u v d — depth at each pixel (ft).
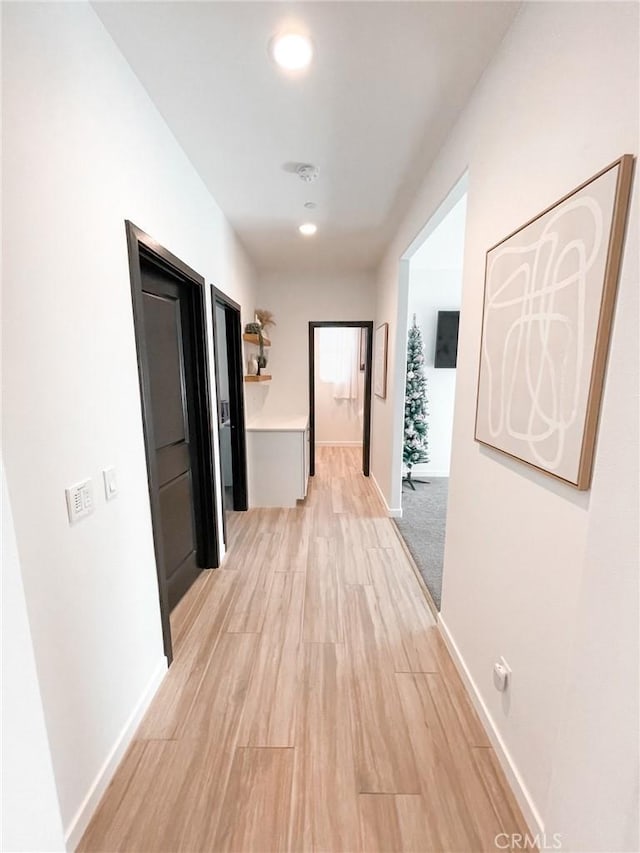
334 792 4.13
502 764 4.33
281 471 12.78
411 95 5.33
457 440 5.87
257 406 14.87
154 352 6.52
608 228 2.68
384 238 11.51
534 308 3.62
